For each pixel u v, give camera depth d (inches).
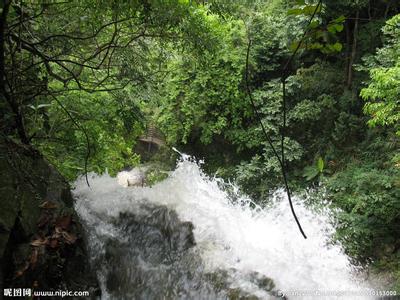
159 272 160.6
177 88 377.7
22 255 93.4
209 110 382.0
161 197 203.0
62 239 107.3
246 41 355.3
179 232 184.2
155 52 187.8
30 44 119.8
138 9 133.3
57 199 118.9
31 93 133.0
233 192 339.3
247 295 154.1
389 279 205.5
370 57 258.1
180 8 133.9
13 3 118.2
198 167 402.6
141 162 501.7
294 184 315.3
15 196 98.4
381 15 308.3
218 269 166.2
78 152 191.9
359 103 313.3
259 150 364.5
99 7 127.7
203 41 158.9
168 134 412.5
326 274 189.8
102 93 189.6
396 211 232.5
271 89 356.5
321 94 335.0
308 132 336.8
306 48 50.8
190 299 157.9
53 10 134.6
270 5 384.5
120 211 177.5
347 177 276.5
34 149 120.3
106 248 154.3
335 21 48.8
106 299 138.9
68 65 171.3
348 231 237.0
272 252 187.6
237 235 194.9
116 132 216.7
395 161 241.6
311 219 252.8
